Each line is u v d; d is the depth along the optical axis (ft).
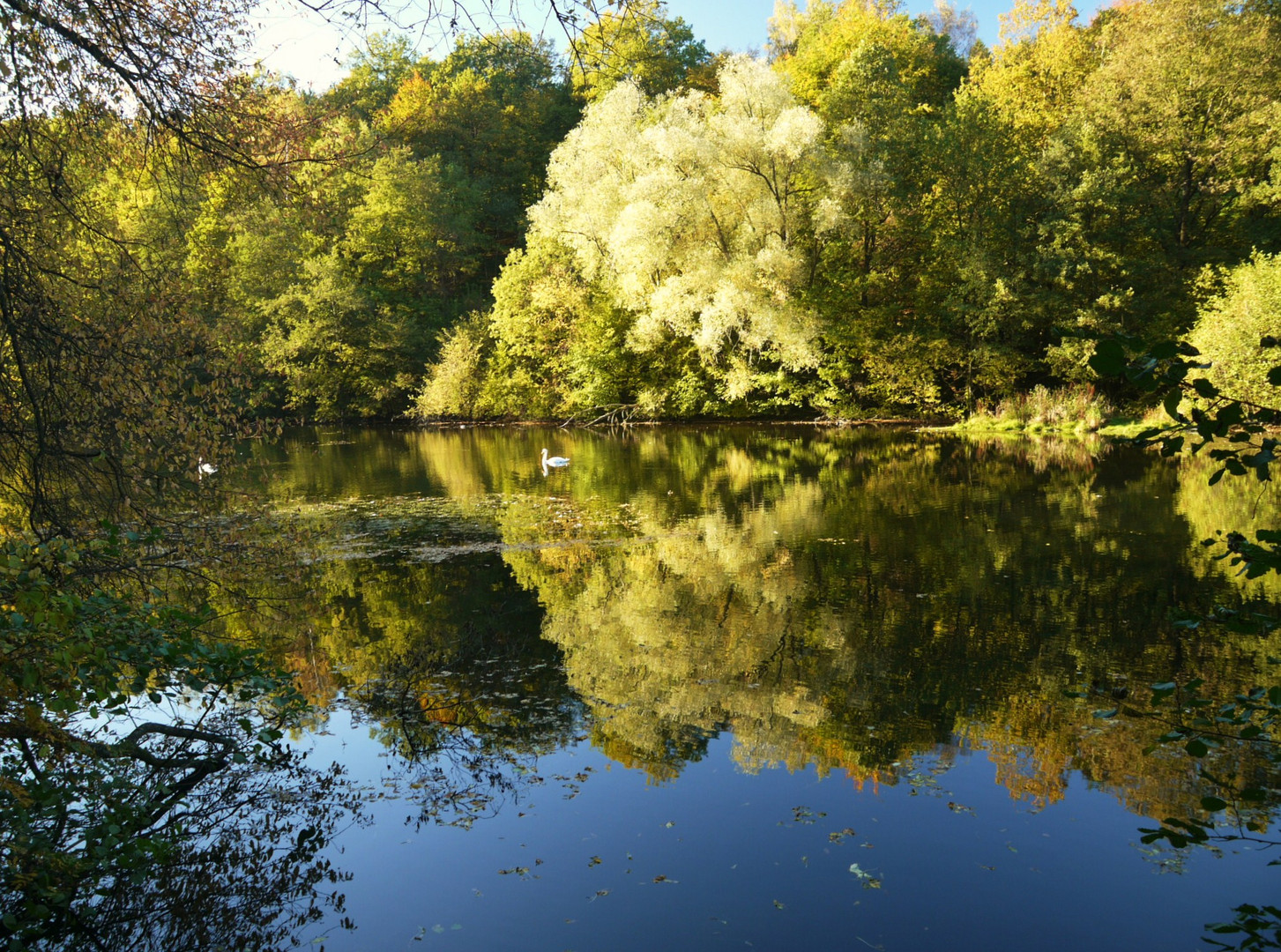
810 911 13.56
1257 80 76.28
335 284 112.88
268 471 69.97
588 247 99.35
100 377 17.88
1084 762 18.10
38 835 14.05
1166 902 13.57
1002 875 14.32
